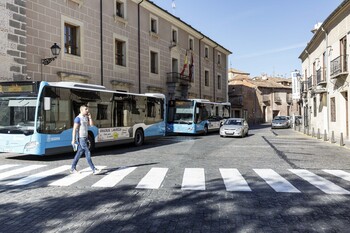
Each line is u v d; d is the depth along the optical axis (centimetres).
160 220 510
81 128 910
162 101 2005
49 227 479
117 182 792
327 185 765
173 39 3319
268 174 905
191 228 474
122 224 491
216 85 4344
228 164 1095
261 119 6328
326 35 2433
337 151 1497
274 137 2397
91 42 2144
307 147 1670
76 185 760
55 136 1199
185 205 593
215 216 530
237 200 629
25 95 1155
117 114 1578
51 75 1823
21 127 1153
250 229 471
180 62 3403
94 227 478
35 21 1734
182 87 3372
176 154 1381
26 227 480
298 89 3634
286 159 1226
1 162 1145
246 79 6331
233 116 5644
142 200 627
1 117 1183
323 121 2692
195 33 3684
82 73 2059
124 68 2494
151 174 899
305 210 565
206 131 2798
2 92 1185
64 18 1925
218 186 750
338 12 2100
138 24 2681
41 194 677
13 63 1563
